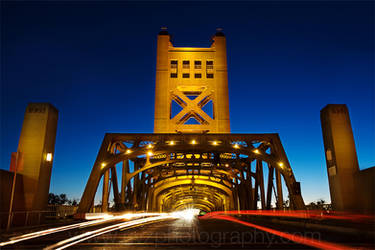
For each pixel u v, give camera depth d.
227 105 63.28
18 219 23.17
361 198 23.23
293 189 34.12
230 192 66.75
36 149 25.56
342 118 27.31
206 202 121.88
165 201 92.12
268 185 41.72
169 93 64.25
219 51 67.56
